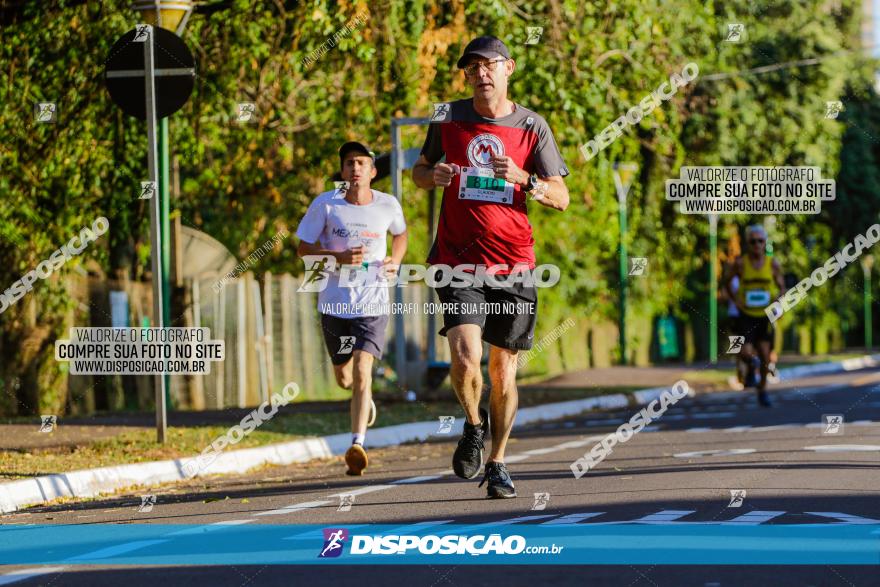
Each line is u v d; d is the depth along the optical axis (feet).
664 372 232.73
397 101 148.15
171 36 98.78
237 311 158.30
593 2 146.92
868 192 303.07
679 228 252.42
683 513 62.18
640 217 245.24
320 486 81.41
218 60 142.10
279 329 168.86
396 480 82.94
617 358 282.36
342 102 150.41
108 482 85.97
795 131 218.38
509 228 66.85
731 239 256.52
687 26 164.04
